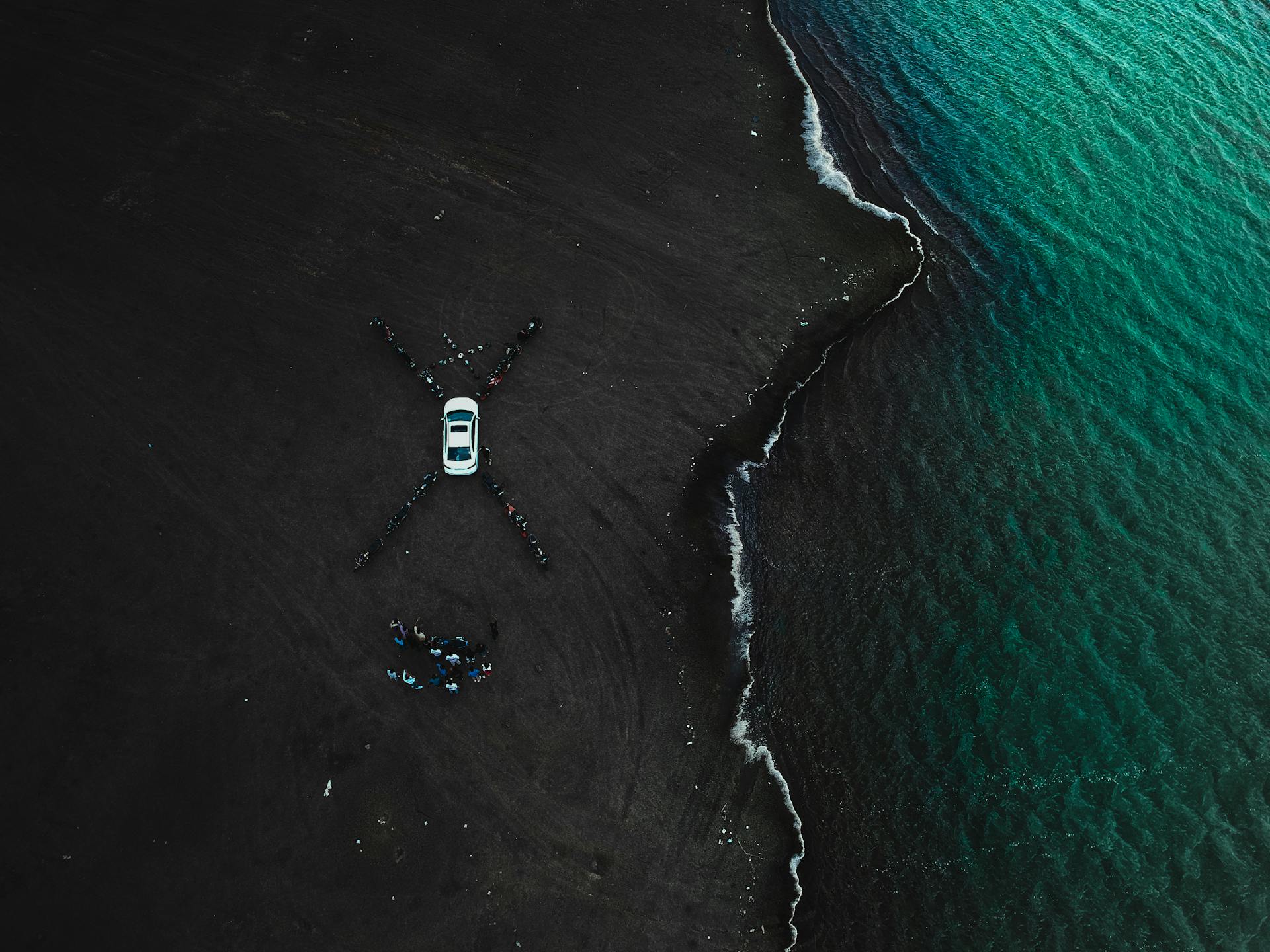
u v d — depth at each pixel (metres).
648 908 40.69
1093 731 46.19
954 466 56.59
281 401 54.44
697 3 87.00
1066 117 79.25
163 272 59.78
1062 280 66.94
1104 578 51.59
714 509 53.78
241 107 69.88
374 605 47.34
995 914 41.56
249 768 41.94
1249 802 43.59
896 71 83.69
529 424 55.19
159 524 49.03
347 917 38.88
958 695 47.75
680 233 66.31
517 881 40.50
